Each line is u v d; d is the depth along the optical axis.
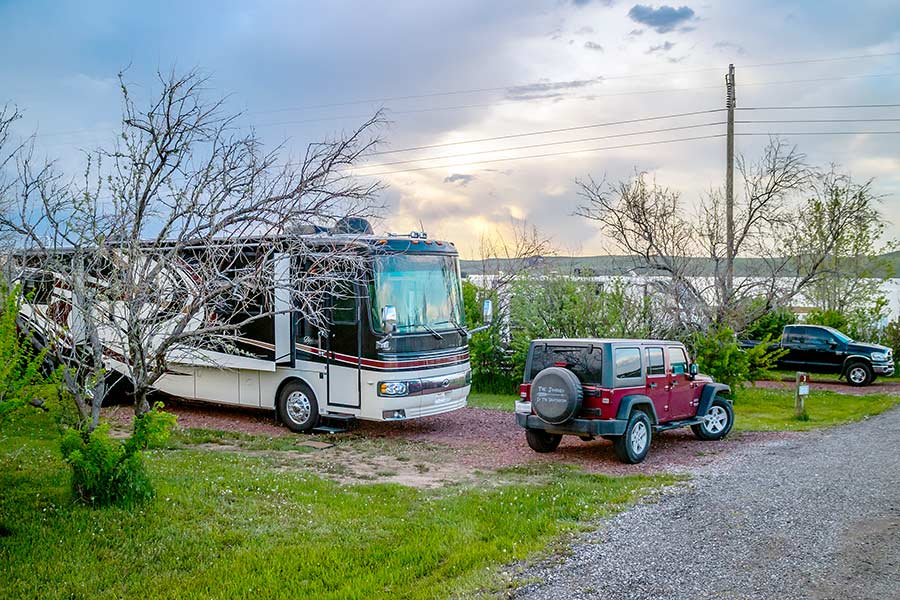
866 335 28.83
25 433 11.27
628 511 8.02
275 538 6.93
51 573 5.91
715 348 17.59
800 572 6.20
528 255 26.73
